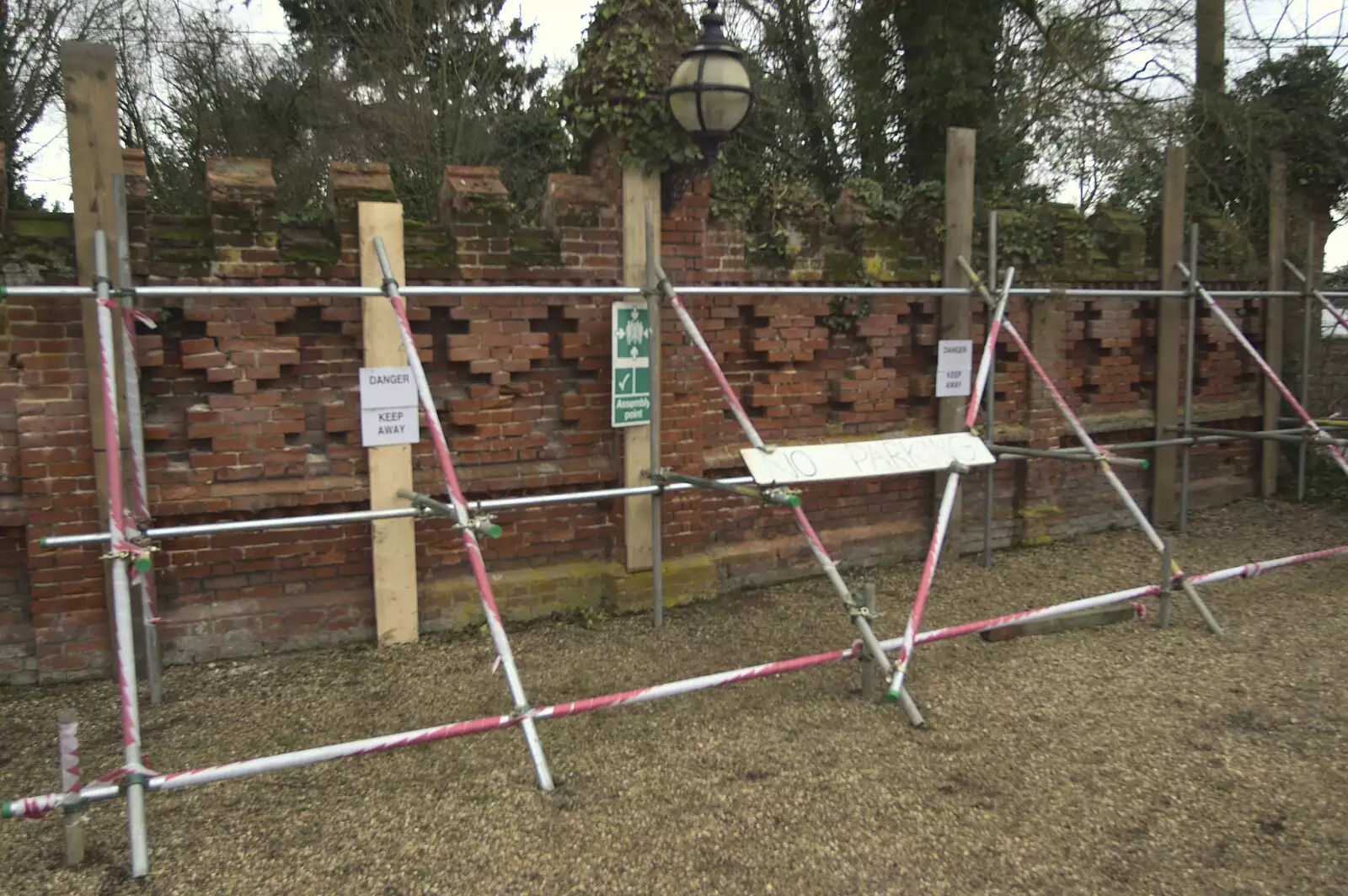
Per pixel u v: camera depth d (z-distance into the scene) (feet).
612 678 16.35
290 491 16.51
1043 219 25.20
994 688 15.72
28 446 14.80
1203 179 31.17
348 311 16.66
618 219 18.53
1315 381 31.12
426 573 18.10
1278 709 15.02
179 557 16.19
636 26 17.93
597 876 10.52
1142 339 26.86
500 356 17.87
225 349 15.88
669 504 19.75
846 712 14.76
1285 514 28.68
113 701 15.14
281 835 11.37
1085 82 38.52
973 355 23.70
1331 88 30.17
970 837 11.34
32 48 44.70
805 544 21.90
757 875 10.56
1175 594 20.67
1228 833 11.52
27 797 11.65
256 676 16.14
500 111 59.31
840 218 21.83
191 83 57.00
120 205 13.98
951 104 30.53
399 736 11.55
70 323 14.87
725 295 19.42
